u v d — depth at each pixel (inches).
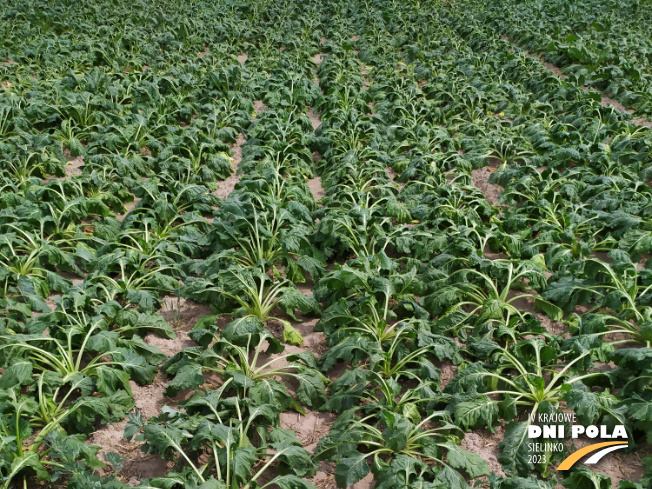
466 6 927.0
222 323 252.2
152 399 209.9
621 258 272.2
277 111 473.4
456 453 179.6
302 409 207.0
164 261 275.4
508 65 613.6
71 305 230.7
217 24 750.5
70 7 790.5
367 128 446.6
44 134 405.7
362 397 202.2
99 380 198.8
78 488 156.9
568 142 420.2
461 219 313.0
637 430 190.4
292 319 256.8
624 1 917.2
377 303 247.6
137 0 874.1
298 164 396.8
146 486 160.1
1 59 605.9
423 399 199.0
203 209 337.7
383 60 652.7
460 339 236.1
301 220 311.6
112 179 359.3
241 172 388.8
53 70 562.3
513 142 426.9
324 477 183.6
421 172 382.6
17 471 164.4
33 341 210.2
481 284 265.3
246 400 189.0
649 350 203.0
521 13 829.2
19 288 246.5
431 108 488.4
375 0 929.5
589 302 258.1
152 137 408.2
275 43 716.7
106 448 188.1
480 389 204.4
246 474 165.2
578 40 676.7
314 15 837.8
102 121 440.1
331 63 612.1
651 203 311.9
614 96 537.6
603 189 346.0
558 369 215.2
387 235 298.2
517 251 293.0
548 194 337.4
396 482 166.2
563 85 530.9
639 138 402.9
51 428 180.9
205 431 171.8
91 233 315.6
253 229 283.4
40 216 294.5
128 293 247.1
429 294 259.1
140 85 507.2
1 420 167.2
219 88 527.8
